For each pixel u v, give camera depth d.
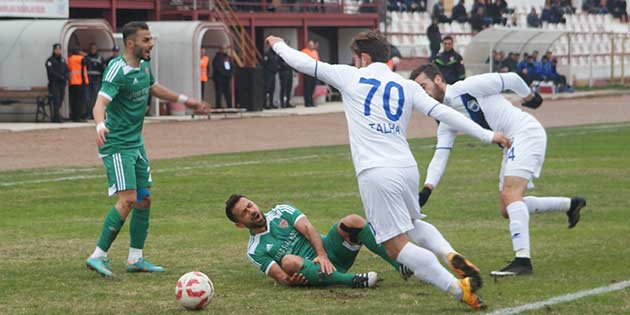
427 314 13.81
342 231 15.83
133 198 16.91
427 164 34.91
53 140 44.59
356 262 17.80
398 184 13.62
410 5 90.06
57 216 23.86
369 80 13.95
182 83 59.31
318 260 15.68
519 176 16.70
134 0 65.00
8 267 17.77
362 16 77.88
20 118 54.72
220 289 15.77
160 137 46.47
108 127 16.92
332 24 75.56
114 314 14.20
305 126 53.38
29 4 57.84
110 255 19.03
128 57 16.84
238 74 63.25
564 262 17.62
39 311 14.41
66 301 15.06
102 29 55.88
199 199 26.39
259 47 74.06
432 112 13.87
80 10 67.50
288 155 38.16
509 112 16.81
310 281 15.68
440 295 15.06
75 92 54.28
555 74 82.56
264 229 16.05
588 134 46.31
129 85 16.75
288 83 66.94
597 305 14.28
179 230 21.66
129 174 16.88
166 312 14.27
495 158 36.50
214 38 64.19
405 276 15.84
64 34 53.78
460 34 89.25
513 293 15.10
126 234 21.41
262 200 26.06
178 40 59.31
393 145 13.77
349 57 79.69
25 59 54.28
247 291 15.60
